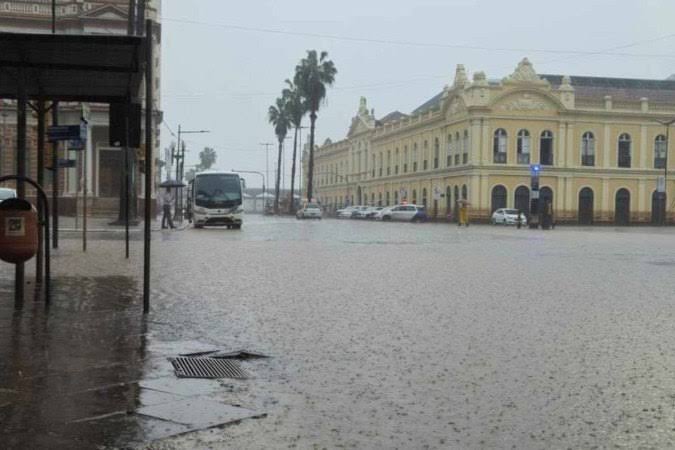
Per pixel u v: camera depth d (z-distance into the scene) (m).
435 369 6.88
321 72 77.81
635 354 7.61
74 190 49.72
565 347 7.94
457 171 72.56
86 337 7.94
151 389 5.99
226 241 27.67
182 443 4.75
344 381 6.41
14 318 8.98
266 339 8.17
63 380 6.18
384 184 94.94
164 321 9.05
